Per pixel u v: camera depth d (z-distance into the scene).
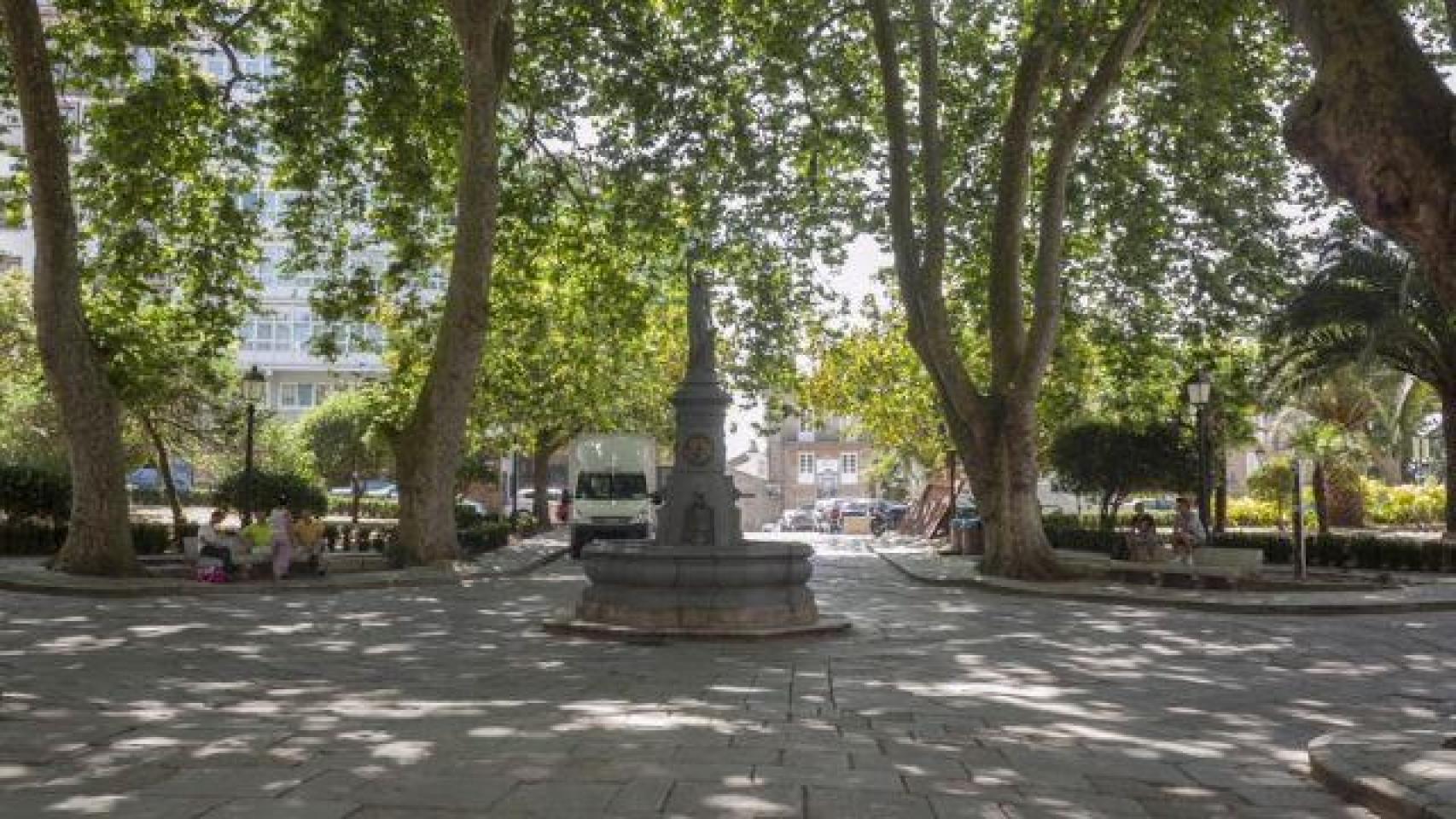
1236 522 48.59
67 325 21.02
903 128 25.06
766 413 31.80
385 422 25.75
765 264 29.28
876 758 7.21
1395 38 6.41
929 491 51.59
